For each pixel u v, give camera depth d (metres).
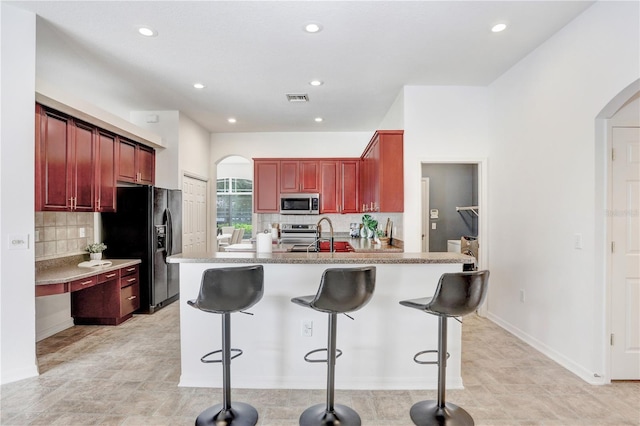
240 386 2.53
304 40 2.99
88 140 3.70
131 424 2.06
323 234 6.16
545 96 3.07
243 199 11.10
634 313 2.56
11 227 2.52
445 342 2.13
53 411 2.18
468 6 2.52
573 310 2.76
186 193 5.39
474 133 4.08
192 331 2.55
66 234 3.78
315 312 2.54
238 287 2.00
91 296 3.86
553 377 2.66
